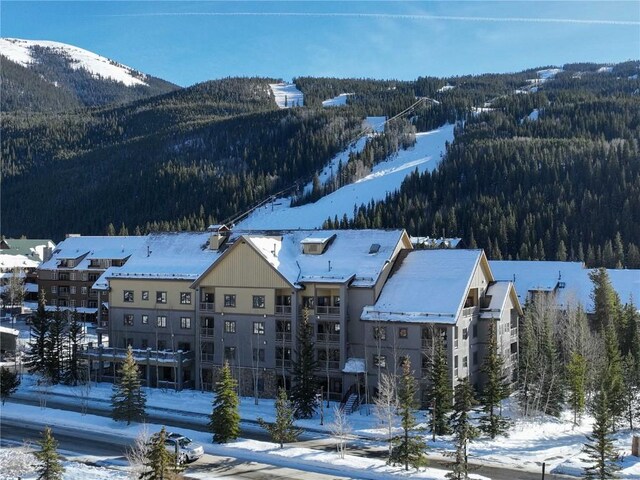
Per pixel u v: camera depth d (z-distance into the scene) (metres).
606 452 44.34
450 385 62.19
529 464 50.31
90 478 44.88
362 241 74.06
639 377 69.56
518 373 68.50
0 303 139.75
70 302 130.62
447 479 45.91
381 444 54.94
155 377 76.19
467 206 192.88
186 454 49.84
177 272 77.69
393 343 65.44
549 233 167.38
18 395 73.38
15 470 47.00
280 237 76.12
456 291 66.00
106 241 133.88
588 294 103.25
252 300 71.50
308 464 49.59
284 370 69.69
